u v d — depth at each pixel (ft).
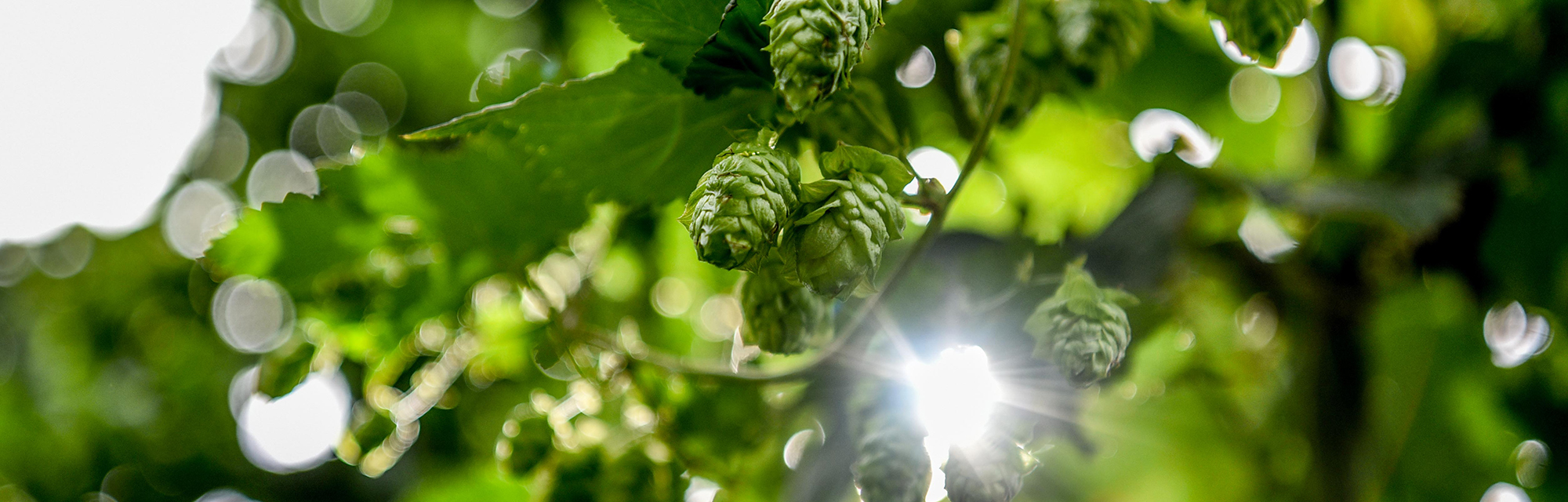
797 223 1.66
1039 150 3.03
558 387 2.29
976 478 1.84
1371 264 2.64
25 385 5.16
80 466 4.96
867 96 1.86
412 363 2.23
